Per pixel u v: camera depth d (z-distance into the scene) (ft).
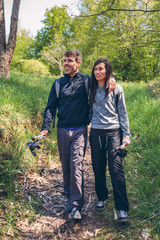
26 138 12.03
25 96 15.93
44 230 7.52
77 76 8.08
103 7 18.93
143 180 9.65
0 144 10.74
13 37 22.06
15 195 8.86
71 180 7.79
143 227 7.33
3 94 14.39
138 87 28.12
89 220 7.97
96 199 9.16
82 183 7.87
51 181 10.48
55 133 14.25
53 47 75.51
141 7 18.70
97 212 8.32
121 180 7.39
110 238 7.07
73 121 7.95
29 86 21.21
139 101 20.18
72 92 7.91
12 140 11.35
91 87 7.68
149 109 17.01
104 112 7.57
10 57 22.24
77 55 8.00
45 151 12.64
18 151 10.93
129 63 62.28
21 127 12.75
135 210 8.05
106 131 7.57
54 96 8.31
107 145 7.61
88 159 12.85
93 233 7.36
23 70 74.23
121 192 7.40
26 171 10.68
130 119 16.40
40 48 92.79
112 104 7.55
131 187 9.49
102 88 7.57
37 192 9.48
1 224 7.30
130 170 10.77
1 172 9.06
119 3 18.42
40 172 10.96
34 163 11.39
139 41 22.00
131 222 7.60
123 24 19.98
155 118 15.52
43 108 15.64
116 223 7.73
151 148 12.51
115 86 7.40
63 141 8.09
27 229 7.52
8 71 22.27
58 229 7.59
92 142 7.82
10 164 9.87
